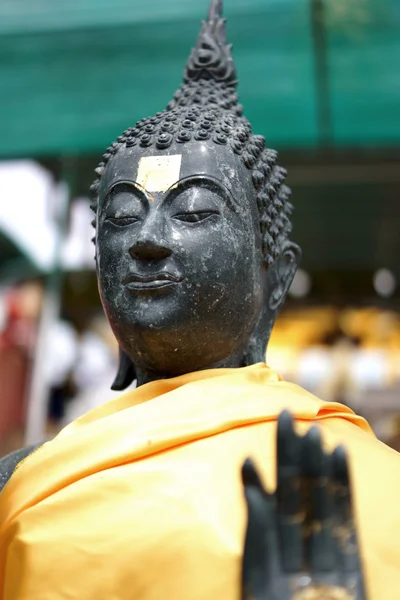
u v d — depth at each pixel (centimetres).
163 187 261
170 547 205
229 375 252
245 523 195
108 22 473
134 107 503
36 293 623
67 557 211
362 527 212
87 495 218
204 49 314
